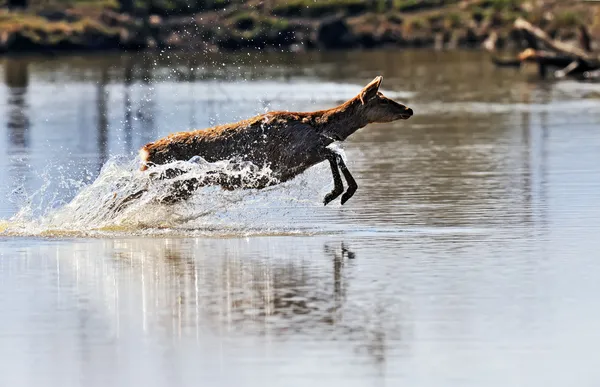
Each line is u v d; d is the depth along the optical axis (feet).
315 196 198.18
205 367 108.17
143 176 176.96
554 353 110.83
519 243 159.12
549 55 488.44
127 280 140.56
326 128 179.42
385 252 154.61
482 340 114.73
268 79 482.28
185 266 147.84
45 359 111.24
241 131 177.17
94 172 234.99
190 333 118.32
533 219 176.86
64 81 489.67
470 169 232.32
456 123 322.34
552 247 156.04
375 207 189.78
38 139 292.61
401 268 144.66
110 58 634.43
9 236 168.86
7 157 258.37
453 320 121.39
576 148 260.83
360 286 135.85
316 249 157.58
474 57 627.46
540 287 134.21
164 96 414.00
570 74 490.90
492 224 173.37
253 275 142.10
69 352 113.09
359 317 122.83
